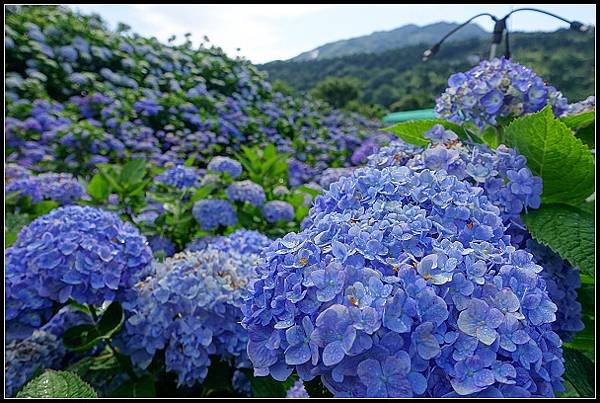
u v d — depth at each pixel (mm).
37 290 1450
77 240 1465
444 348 768
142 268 1602
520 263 902
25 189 2602
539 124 1254
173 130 6230
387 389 735
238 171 2877
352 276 812
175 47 8656
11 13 6703
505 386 760
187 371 1472
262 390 1522
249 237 1960
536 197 1254
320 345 773
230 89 8289
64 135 4516
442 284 811
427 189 1001
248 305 926
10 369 1549
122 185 2625
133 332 1517
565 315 1243
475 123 1599
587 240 1164
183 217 2604
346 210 1008
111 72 6926
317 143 6965
